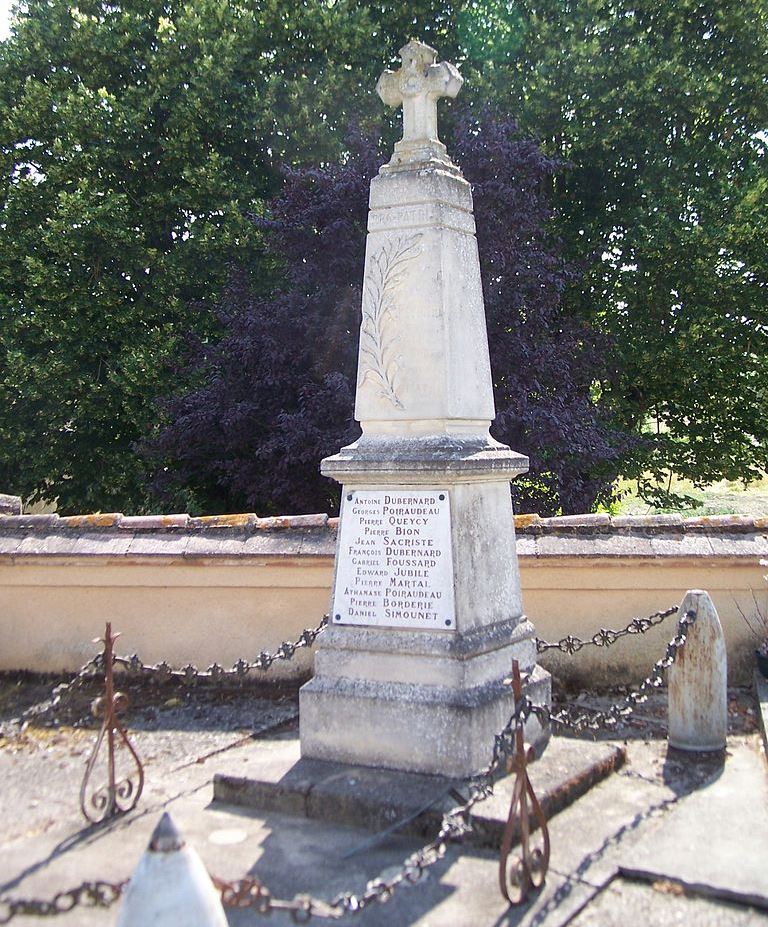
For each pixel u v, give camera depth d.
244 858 4.34
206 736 6.21
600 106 15.48
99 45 15.78
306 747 5.36
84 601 7.74
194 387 14.41
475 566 5.36
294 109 15.50
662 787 5.04
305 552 7.18
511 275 12.55
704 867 4.12
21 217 16.02
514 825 4.04
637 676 7.03
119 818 4.85
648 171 16.30
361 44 15.60
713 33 16.09
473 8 16.52
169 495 15.06
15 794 5.23
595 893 3.95
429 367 5.40
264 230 14.60
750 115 16.08
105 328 15.59
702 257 15.45
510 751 4.05
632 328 16.25
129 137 15.50
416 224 5.50
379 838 4.50
